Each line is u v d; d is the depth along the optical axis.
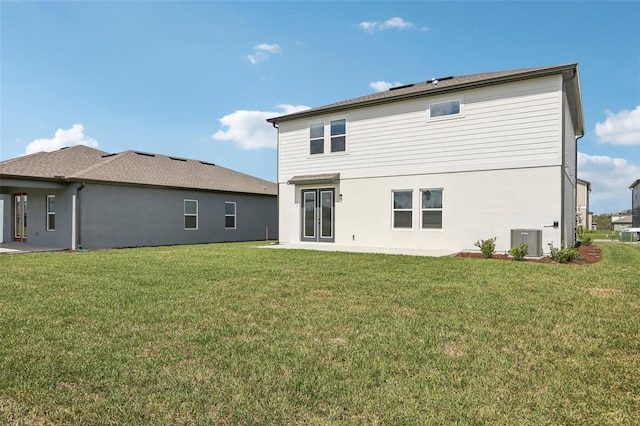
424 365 3.17
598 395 2.67
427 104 12.55
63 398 2.62
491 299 5.43
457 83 12.10
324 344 3.65
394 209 13.26
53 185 14.44
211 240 19.39
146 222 16.69
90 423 2.34
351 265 8.76
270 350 3.49
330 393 2.69
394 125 13.22
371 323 4.31
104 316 4.59
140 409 2.48
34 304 5.19
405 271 7.87
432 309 4.91
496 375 2.98
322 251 12.01
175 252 12.23
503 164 11.20
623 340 3.77
